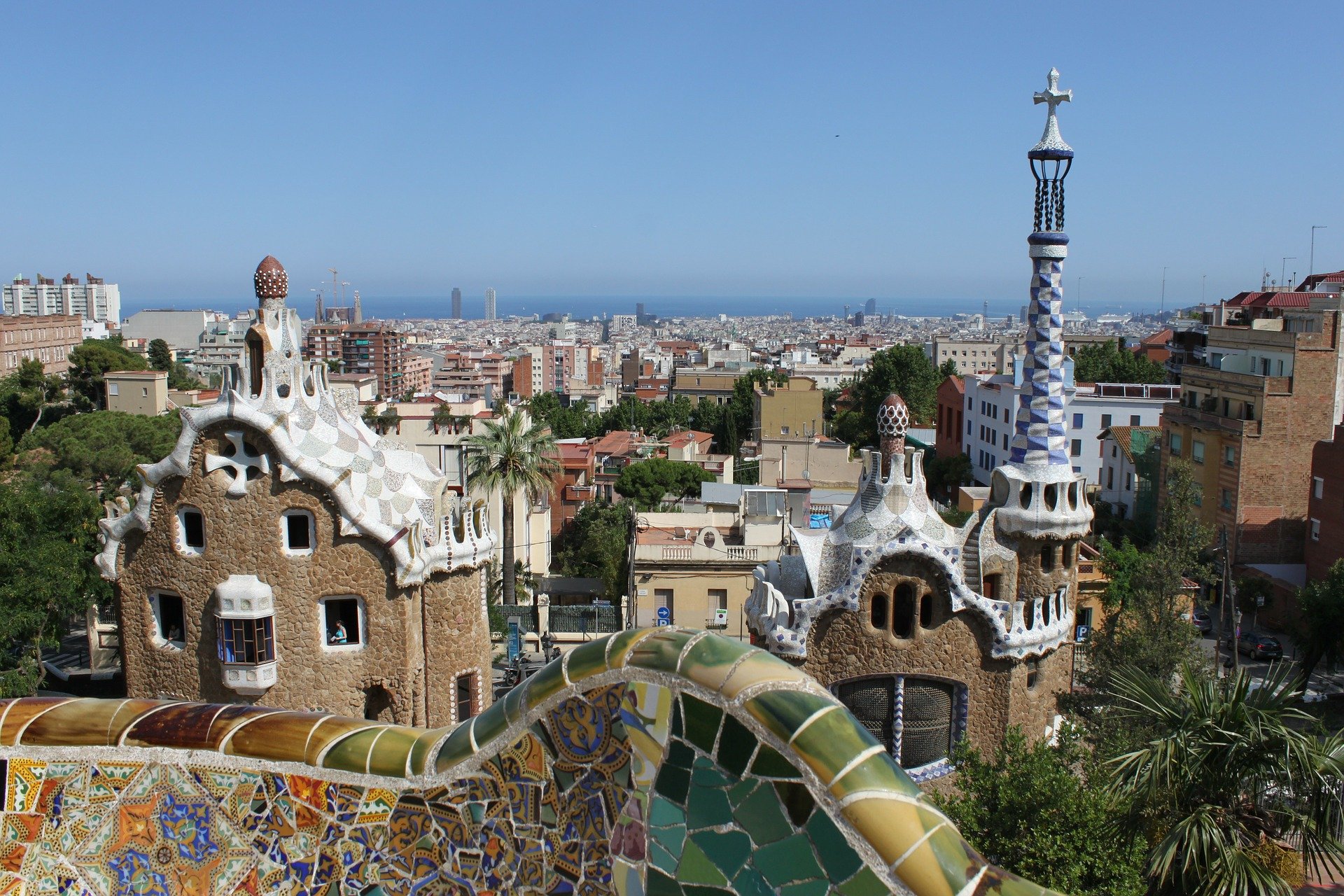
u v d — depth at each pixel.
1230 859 19.31
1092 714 31.91
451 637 31.83
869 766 7.55
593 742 8.70
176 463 29.19
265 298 29.59
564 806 8.90
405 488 31.98
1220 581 54.41
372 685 30.41
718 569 48.88
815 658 30.00
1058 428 32.03
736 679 7.98
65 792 10.54
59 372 173.38
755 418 132.12
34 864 10.55
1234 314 104.81
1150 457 82.00
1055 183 31.75
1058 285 31.88
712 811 8.09
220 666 29.64
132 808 10.43
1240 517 69.44
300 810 10.00
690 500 75.06
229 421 28.88
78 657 49.50
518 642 49.03
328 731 10.09
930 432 129.25
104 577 30.44
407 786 9.59
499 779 9.20
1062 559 32.47
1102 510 87.88
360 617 30.16
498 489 57.94
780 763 7.74
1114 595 47.56
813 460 80.38
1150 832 21.77
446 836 9.48
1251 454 69.06
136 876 10.46
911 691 30.34
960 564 29.64
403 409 85.56
